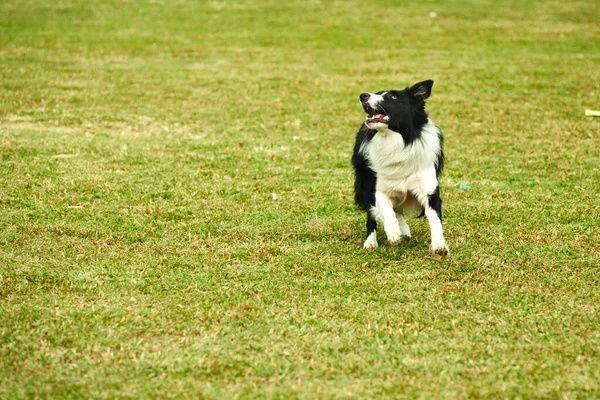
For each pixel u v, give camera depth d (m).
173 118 19.23
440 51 28.98
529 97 21.84
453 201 13.09
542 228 11.55
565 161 15.66
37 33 30.80
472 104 21.02
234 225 11.69
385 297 8.88
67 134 17.33
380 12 37.56
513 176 14.66
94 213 12.10
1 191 13.06
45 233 11.04
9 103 19.89
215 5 38.53
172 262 10.01
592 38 31.28
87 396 6.72
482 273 9.70
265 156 15.99
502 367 7.25
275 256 10.31
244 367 7.24
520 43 30.44
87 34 31.05
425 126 10.71
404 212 11.16
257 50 28.98
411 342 7.77
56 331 7.91
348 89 22.89
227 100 21.27
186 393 6.79
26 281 9.26
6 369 7.16
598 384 6.92
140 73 24.45
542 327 8.08
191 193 13.34
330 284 9.31
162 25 33.59
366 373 7.16
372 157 10.63
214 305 8.64
